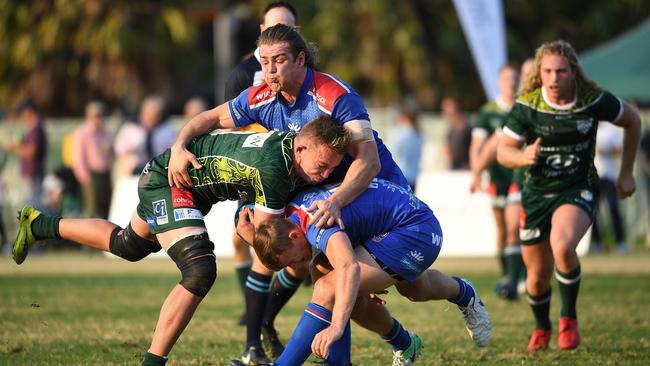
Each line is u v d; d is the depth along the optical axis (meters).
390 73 81.38
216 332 24.11
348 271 15.54
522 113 21.53
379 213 16.78
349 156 17.36
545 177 21.36
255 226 17.12
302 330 16.22
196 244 16.88
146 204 17.44
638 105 53.12
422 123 57.94
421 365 19.52
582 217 20.98
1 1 79.50
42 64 80.38
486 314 19.20
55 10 80.44
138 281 36.59
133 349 21.36
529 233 21.53
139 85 80.44
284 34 17.03
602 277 36.25
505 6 83.56
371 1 81.50
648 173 51.19
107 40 78.44
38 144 51.78
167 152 17.70
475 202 44.84
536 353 20.84
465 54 83.19
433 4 83.44
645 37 52.03
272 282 21.42
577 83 21.16
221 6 84.62
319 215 16.14
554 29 84.81
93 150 48.94
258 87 17.97
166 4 83.19
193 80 88.81
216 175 17.05
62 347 21.58
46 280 36.97
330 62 83.12
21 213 19.12
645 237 53.00
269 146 16.70
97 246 18.84
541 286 21.47
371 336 23.28
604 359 19.92
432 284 18.27
